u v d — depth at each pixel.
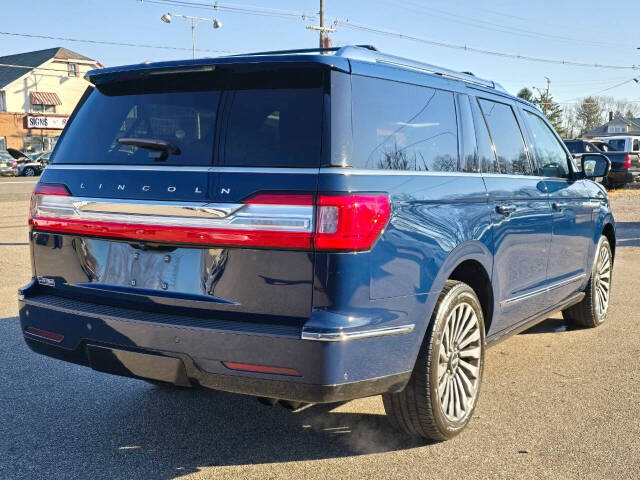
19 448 3.51
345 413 4.03
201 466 3.33
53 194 3.42
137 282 3.18
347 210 2.80
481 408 4.11
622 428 3.80
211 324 2.93
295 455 3.45
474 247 3.68
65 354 3.38
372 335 2.93
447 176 3.57
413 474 3.24
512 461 3.38
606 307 6.25
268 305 2.88
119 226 3.16
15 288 7.36
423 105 3.52
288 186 2.83
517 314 4.44
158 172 3.09
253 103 3.04
